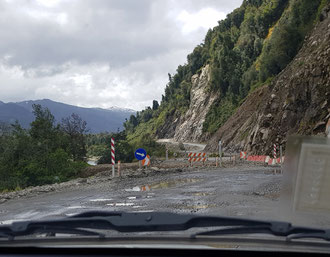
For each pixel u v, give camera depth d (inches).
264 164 1262.3
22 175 1098.1
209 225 103.5
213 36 7603.4
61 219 106.1
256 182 611.2
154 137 7096.5
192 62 7603.4
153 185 625.3
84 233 104.8
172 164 1437.0
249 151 2048.5
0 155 1134.4
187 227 101.7
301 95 1695.4
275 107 1943.9
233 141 2847.0
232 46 6008.9
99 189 603.5
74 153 1690.5
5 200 534.9
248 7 6806.1
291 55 2915.8
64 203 442.0
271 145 1765.5
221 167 1152.8
